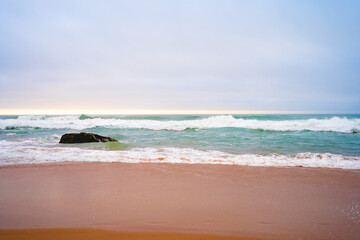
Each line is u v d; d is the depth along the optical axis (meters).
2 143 12.05
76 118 29.14
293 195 4.54
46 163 7.08
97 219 3.47
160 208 3.89
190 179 5.54
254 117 34.84
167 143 12.15
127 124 22.08
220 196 4.46
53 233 3.09
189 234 3.11
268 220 3.52
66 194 4.49
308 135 15.06
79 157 8.00
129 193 4.57
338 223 3.44
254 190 4.80
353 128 16.77
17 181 5.29
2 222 3.36
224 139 13.64
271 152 9.49
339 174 6.00
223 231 3.19
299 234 3.14
